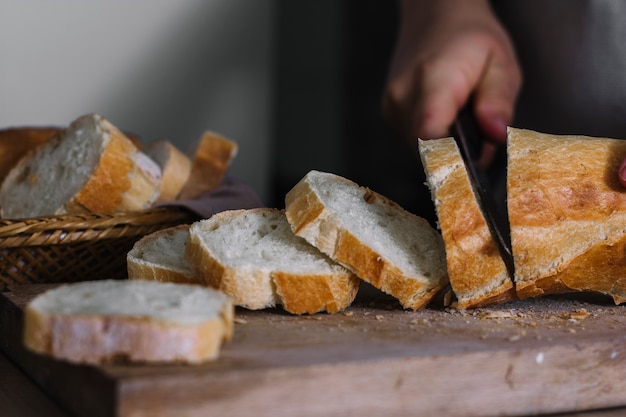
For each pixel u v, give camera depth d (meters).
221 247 0.69
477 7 0.98
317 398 0.58
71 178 0.78
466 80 0.91
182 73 1.21
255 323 0.65
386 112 0.97
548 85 0.98
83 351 0.57
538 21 0.97
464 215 0.68
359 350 0.60
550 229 0.68
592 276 0.69
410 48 0.96
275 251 0.69
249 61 1.24
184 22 1.19
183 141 1.23
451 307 0.69
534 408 0.62
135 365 0.57
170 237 0.74
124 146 0.78
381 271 0.68
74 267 0.74
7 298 0.69
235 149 0.84
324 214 0.68
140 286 0.62
